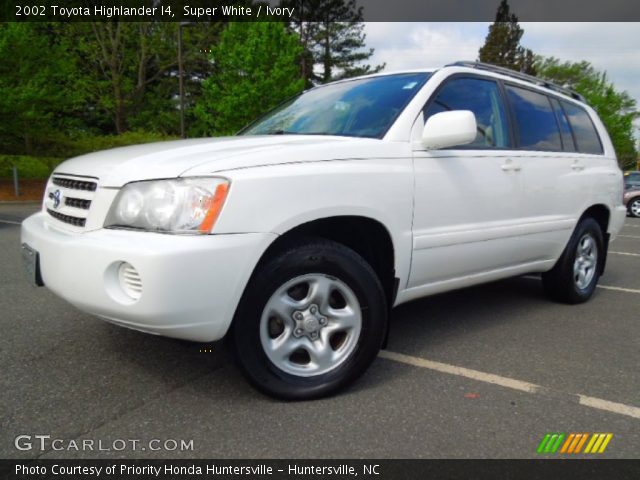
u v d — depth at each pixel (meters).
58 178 2.77
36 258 2.51
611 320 3.96
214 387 2.61
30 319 3.66
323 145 2.54
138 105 28.41
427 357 3.11
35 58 15.44
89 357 2.97
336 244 2.51
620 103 40.59
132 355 3.01
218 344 2.46
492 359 3.09
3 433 2.15
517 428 2.27
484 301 4.50
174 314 2.08
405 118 2.91
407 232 2.80
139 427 2.21
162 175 2.19
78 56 25.42
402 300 2.97
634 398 2.59
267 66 18.47
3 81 14.74
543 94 4.10
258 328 2.34
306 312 2.47
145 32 26.28
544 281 4.44
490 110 3.49
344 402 2.48
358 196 2.54
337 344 2.62
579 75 46.66
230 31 19.00
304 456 2.03
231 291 2.18
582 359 3.11
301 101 3.75
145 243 2.08
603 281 5.59
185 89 29.72
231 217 2.17
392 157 2.75
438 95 3.13
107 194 2.29
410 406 2.45
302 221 2.35
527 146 3.71
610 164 4.66
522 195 3.56
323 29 36.97
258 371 2.36
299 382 2.46
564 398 2.57
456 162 3.09
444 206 3.00
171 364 2.88
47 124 17.09
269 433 2.18
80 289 2.23
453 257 3.11
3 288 4.54
